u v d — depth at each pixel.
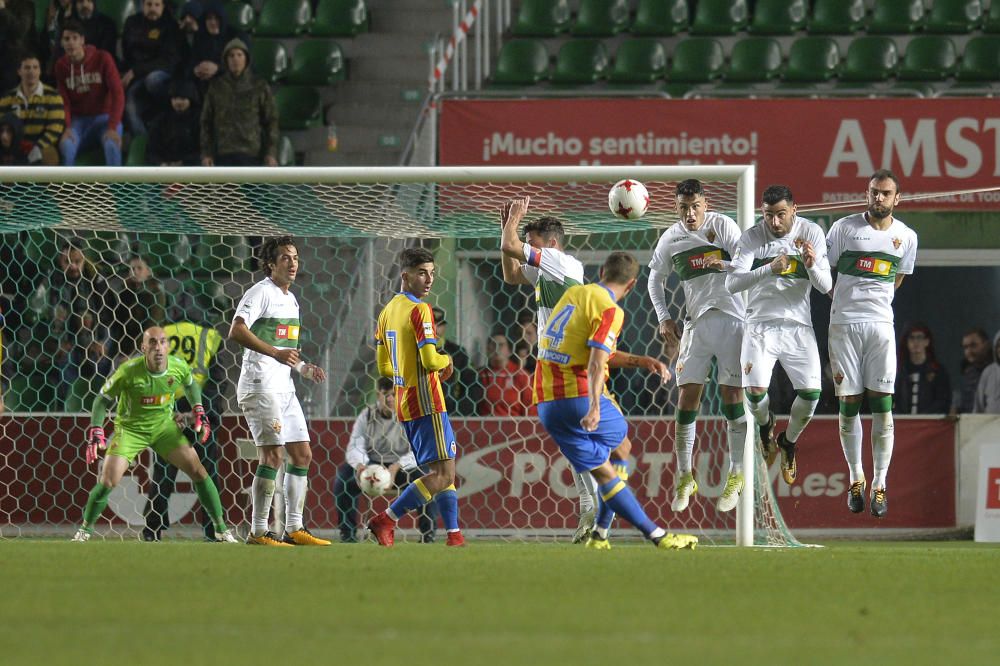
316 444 40.28
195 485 35.00
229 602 17.47
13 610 16.61
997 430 41.16
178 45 56.47
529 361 42.53
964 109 51.16
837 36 64.25
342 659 12.78
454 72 59.44
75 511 40.19
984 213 52.22
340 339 46.50
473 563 24.34
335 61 61.44
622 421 26.77
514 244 28.55
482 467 40.59
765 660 12.81
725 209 39.41
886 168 51.16
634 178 34.25
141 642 13.94
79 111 55.12
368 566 23.48
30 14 59.62
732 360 32.84
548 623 15.43
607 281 26.33
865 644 14.01
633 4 67.25
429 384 29.36
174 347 39.91
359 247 47.56
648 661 12.71
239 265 46.22
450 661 12.68
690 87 60.69
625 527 40.91
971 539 41.09
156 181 35.22
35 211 41.09
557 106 51.50
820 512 41.44
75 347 42.56
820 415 42.31
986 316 69.62
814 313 62.09
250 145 52.72
